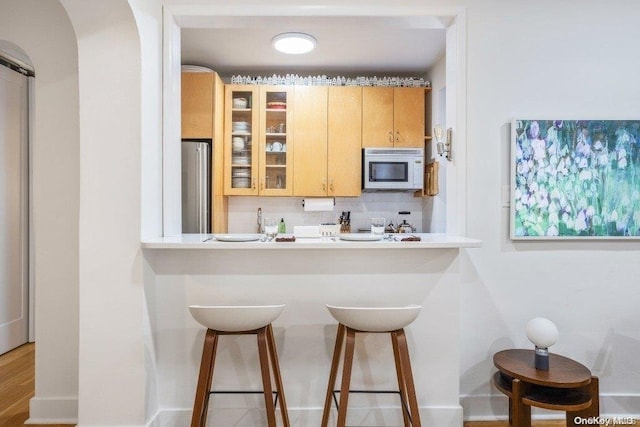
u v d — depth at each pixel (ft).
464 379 7.08
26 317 10.88
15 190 10.51
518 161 7.01
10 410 7.22
